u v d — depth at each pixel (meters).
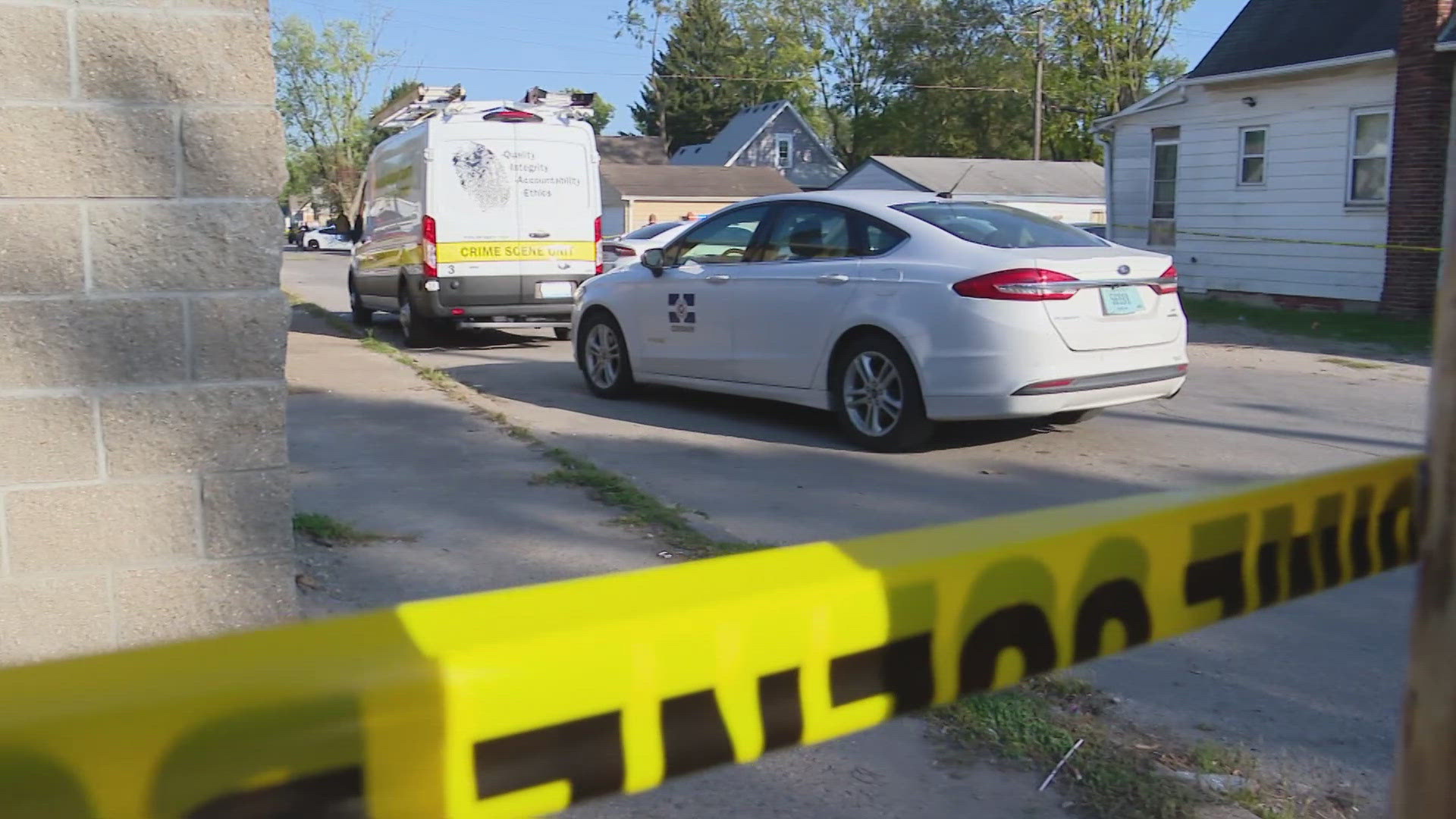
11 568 3.35
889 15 56.06
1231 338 14.43
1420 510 1.60
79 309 3.35
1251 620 4.55
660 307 8.58
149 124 3.38
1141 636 1.79
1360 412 8.95
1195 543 1.85
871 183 40.19
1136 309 7.02
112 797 1.00
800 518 5.75
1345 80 17.27
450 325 14.35
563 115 12.95
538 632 1.20
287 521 3.66
